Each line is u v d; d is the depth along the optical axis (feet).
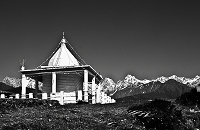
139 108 82.43
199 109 87.45
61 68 144.46
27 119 68.33
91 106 101.76
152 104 80.74
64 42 162.40
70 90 149.28
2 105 84.38
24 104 92.02
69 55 159.33
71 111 85.81
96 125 69.36
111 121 74.02
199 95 93.25
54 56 160.56
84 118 74.90
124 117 77.77
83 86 152.76
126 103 105.50
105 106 100.22
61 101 115.34
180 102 95.04
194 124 74.08
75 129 64.69
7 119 66.74
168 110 75.77
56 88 148.36
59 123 67.72
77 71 146.20
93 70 154.10
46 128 62.80
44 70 146.41
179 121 72.13
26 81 149.79
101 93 137.69
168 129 69.15
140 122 74.02
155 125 70.59
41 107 95.20
